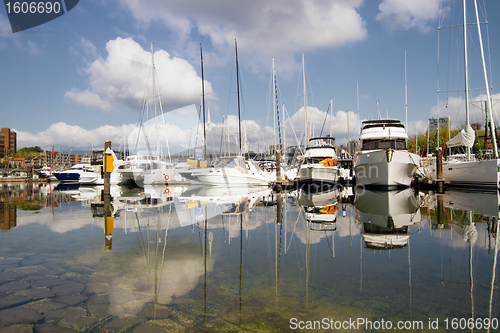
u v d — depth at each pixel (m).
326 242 6.01
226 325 2.79
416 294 3.50
